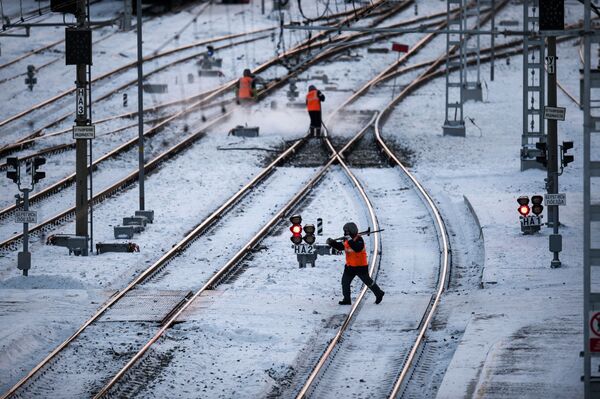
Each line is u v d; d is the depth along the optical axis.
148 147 137.88
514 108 174.00
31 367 65.50
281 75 190.75
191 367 65.56
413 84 191.62
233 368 65.62
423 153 140.50
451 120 159.62
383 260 92.25
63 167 126.44
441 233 98.19
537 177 124.94
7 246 95.94
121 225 103.38
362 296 80.31
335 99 178.12
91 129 93.19
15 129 145.62
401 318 75.00
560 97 184.38
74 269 88.06
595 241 93.75
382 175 128.00
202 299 79.75
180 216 107.44
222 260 92.06
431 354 67.69
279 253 94.19
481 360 63.66
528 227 97.31
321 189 120.38
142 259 91.94
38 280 83.88
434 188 120.44
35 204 111.31
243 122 157.75
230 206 111.88
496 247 93.19
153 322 73.62
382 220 106.12
